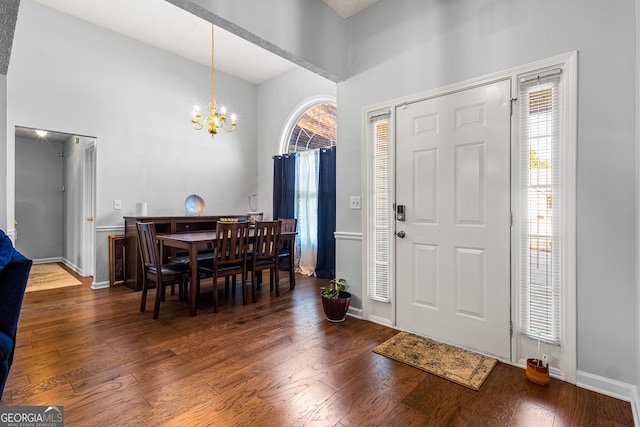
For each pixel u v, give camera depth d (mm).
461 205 2299
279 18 2418
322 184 4629
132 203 4254
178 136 4707
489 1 2182
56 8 3615
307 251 4902
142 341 2391
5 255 1636
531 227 2021
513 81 2068
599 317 1777
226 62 4926
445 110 2377
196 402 1649
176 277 3016
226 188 5305
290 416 1551
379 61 2768
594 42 1795
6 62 2402
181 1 1899
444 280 2391
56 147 5859
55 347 2270
